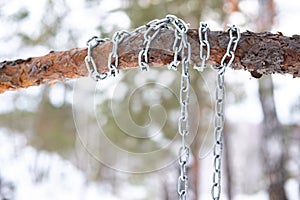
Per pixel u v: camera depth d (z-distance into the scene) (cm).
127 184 480
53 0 378
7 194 430
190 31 127
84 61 140
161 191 456
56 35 382
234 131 482
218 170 129
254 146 493
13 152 443
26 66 148
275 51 131
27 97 415
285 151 432
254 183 498
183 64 123
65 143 435
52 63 145
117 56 129
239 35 127
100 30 371
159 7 372
